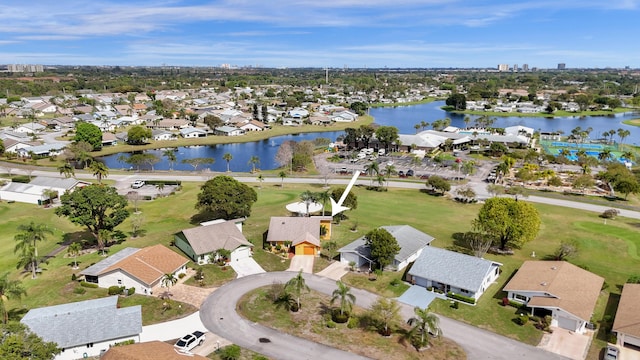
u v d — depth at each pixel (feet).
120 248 280.51
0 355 141.90
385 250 243.60
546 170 499.51
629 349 183.42
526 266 245.04
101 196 264.11
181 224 331.77
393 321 202.59
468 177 496.64
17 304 211.82
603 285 235.61
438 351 181.16
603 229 327.26
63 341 171.32
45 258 267.39
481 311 212.84
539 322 200.85
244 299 219.20
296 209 334.85
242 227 320.29
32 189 392.47
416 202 396.78
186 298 219.41
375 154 628.69
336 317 201.36
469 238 304.09
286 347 181.27
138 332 181.06
